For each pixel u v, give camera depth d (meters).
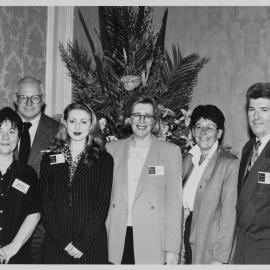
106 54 4.23
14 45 4.66
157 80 3.94
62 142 3.03
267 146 2.82
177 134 3.73
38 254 3.42
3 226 2.71
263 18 4.35
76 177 2.87
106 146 3.18
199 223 2.99
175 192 2.99
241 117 4.44
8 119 2.76
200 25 4.67
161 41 4.47
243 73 4.43
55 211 2.85
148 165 3.01
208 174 3.05
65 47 5.19
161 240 2.97
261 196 2.77
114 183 3.02
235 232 3.02
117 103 3.87
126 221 2.96
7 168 2.80
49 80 5.07
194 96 4.68
